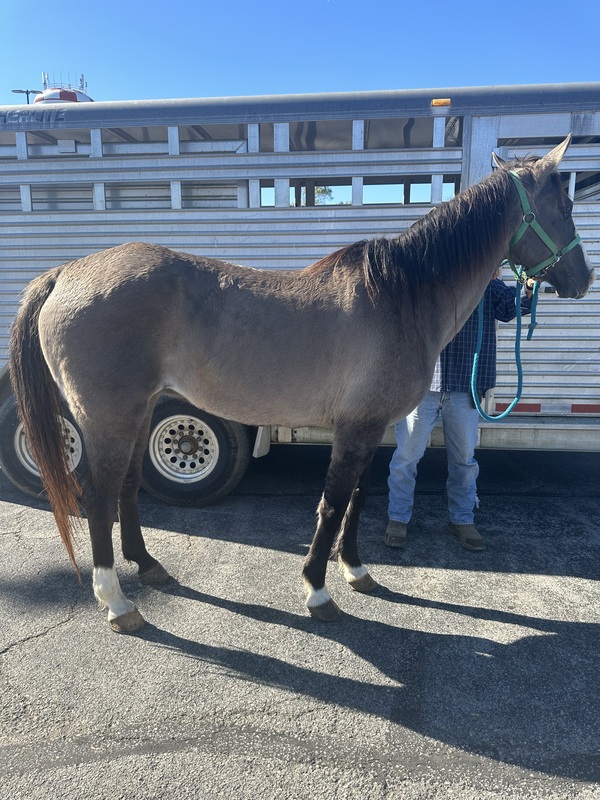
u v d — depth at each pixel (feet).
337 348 7.95
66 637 7.86
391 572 9.93
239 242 12.17
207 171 11.89
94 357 7.68
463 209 8.48
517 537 11.41
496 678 7.12
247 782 5.49
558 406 12.35
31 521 11.90
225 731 6.17
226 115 11.70
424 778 5.58
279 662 7.39
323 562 8.34
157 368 8.00
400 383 8.05
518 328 9.43
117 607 8.02
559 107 11.10
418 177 13.44
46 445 8.16
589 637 8.00
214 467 12.30
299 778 5.55
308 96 11.52
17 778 5.51
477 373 10.32
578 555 10.61
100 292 7.77
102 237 12.40
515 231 8.76
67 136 12.67
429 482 14.89
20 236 12.60
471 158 11.43
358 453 8.21
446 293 8.41
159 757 5.79
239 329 7.93
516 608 8.75
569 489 14.24
